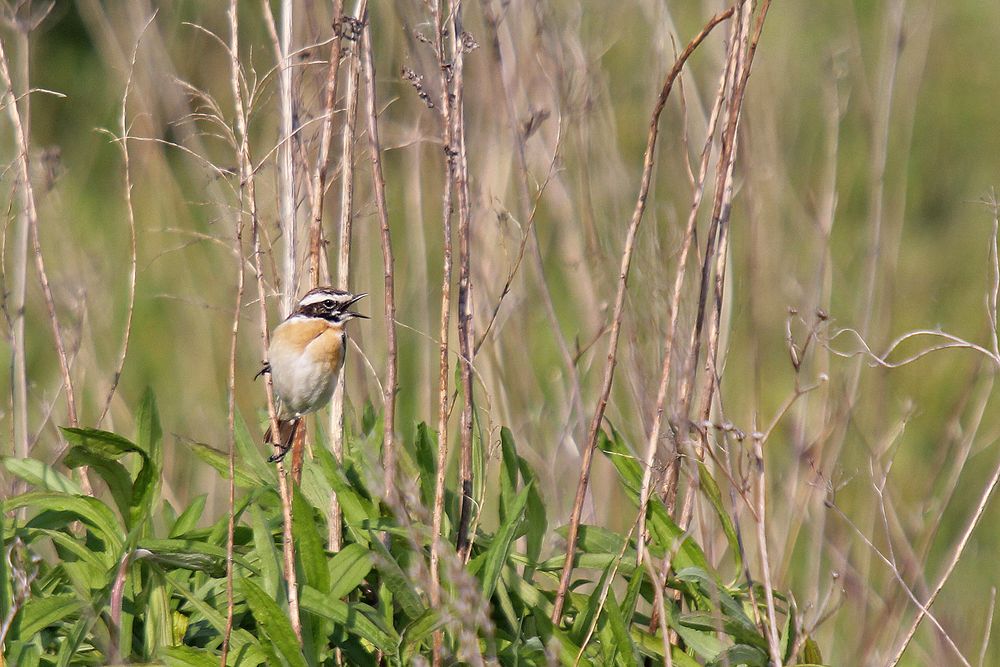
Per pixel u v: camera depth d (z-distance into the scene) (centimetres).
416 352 1098
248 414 1216
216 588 653
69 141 1869
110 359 1166
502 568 683
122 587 611
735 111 733
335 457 740
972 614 1118
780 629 749
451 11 691
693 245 852
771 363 1174
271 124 1109
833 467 946
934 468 1057
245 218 891
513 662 644
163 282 1449
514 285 1023
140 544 618
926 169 1928
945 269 1667
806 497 948
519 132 897
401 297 1115
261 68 1402
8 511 691
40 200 998
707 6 1129
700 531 785
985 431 1287
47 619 577
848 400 984
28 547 610
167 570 654
